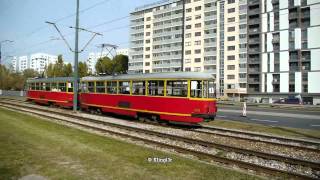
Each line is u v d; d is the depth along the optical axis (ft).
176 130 56.85
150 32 380.17
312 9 245.86
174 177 26.23
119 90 72.49
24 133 46.19
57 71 330.34
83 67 347.77
